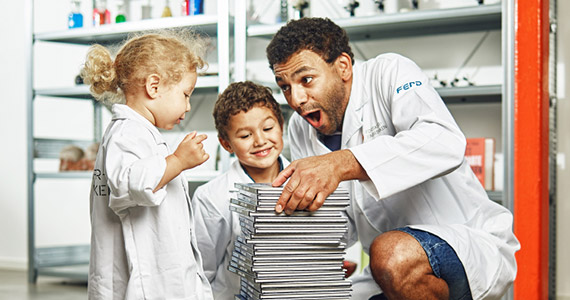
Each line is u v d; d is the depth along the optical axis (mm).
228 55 2871
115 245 1356
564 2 2850
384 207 1639
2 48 4090
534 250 2254
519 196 2287
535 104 2275
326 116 1613
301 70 1547
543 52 2312
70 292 3225
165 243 1328
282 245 1278
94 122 3932
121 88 1459
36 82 4027
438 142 1402
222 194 1648
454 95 2586
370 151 1374
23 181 4051
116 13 3578
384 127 1620
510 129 2312
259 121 1596
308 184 1269
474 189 1649
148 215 1331
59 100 3998
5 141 4082
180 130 3656
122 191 1234
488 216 1631
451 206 1604
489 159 2625
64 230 3988
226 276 1669
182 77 1453
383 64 1631
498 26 2816
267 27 2828
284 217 1271
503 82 2332
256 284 1309
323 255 1302
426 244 1420
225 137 1662
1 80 4090
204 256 1666
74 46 3938
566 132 2846
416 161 1382
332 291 1309
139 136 1328
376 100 1626
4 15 4086
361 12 3074
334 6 3221
